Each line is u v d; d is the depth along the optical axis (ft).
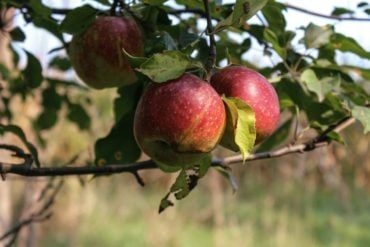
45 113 4.50
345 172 12.54
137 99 3.17
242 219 14.66
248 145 2.40
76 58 2.99
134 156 3.24
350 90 3.31
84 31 2.96
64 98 4.55
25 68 3.77
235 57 3.44
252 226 14.42
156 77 2.40
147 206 15.24
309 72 3.14
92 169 3.03
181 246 13.56
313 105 3.31
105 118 8.50
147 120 2.40
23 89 4.26
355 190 14.78
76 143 8.25
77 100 4.68
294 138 3.32
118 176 15.92
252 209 15.48
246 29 3.29
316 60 3.25
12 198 8.86
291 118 3.60
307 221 14.70
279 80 3.23
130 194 15.81
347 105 3.11
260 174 15.05
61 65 4.44
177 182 2.61
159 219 14.43
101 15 3.02
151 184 16.17
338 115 3.30
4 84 4.54
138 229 14.46
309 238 13.66
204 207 15.07
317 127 3.33
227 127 2.47
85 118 4.63
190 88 2.40
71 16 2.94
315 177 13.20
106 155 3.24
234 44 3.42
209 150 2.44
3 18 3.64
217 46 3.38
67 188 11.67
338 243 13.56
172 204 2.65
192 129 2.38
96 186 14.76
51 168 2.97
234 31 3.31
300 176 13.42
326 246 13.46
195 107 2.38
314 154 11.76
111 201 15.39
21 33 3.67
